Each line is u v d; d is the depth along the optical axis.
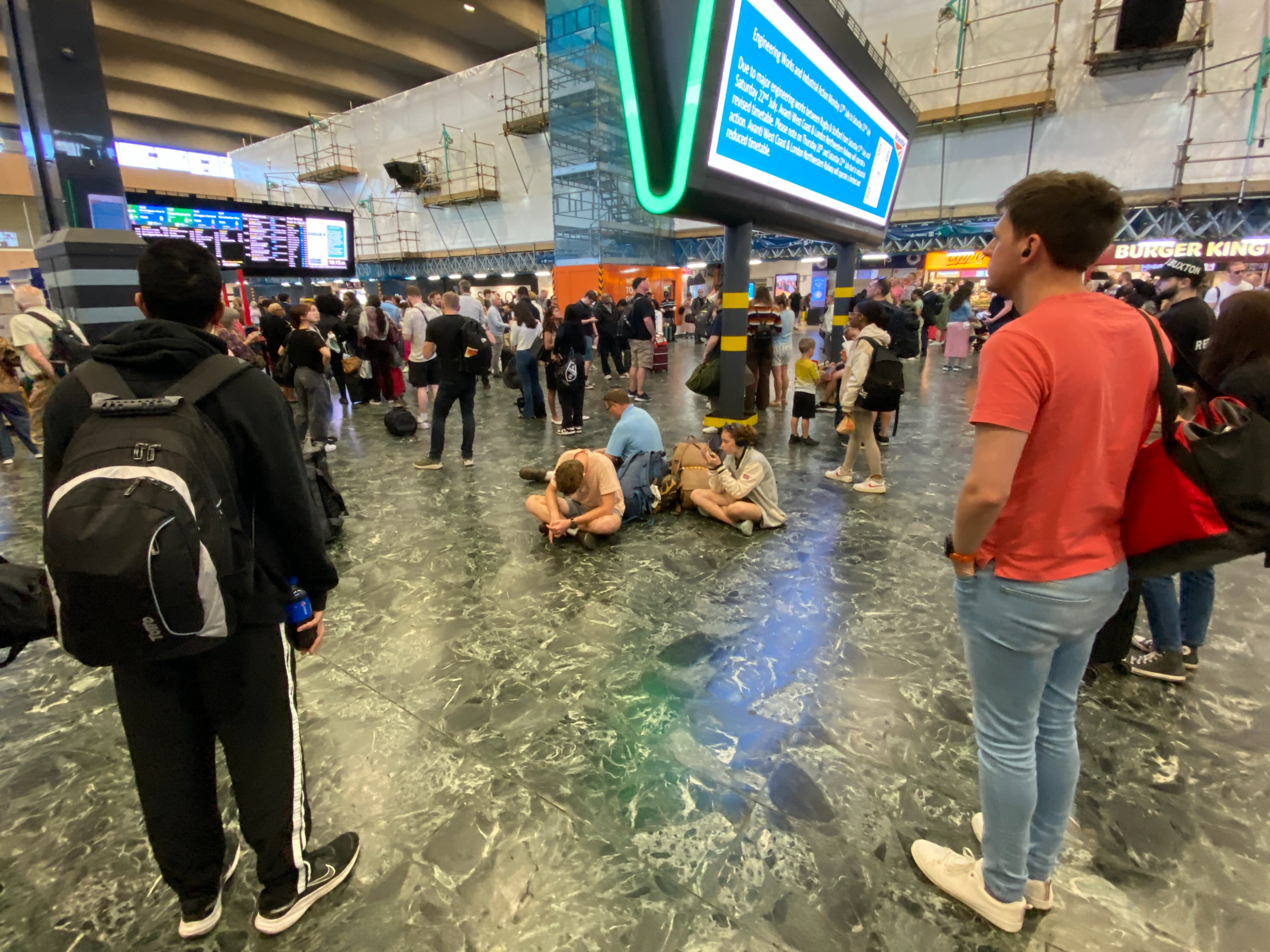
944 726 2.09
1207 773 1.85
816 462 5.41
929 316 12.74
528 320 7.28
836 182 6.43
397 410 6.66
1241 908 1.44
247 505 1.22
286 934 1.42
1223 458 1.08
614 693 2.29
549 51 16.19
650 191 4.21
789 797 1.79
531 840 1.66
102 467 0.97
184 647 1.03
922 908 1.46
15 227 20.81
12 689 2.39
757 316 7.11
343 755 1.98
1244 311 1.89
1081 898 1.47
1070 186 1.06
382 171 23.92
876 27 14.87
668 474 4.32
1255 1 11.66
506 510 4.33
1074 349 1.06
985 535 1.13
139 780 1.25
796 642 2.62
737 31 3.94
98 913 1.47
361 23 22.50
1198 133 12.49
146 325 1.13
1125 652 2.04
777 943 1.38
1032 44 13.42
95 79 5.78
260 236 13.13
